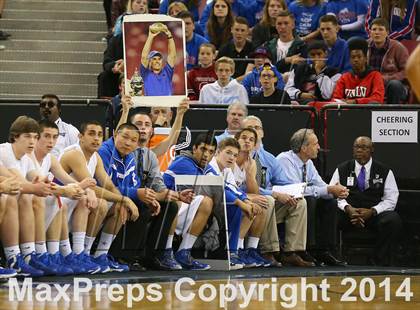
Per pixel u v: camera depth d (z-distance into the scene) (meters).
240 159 10.03
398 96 11.80
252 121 10.24
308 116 10.82
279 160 10.44
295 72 12.05
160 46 9.55
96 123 8.96
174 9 13.52
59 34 14.61
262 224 9.91
